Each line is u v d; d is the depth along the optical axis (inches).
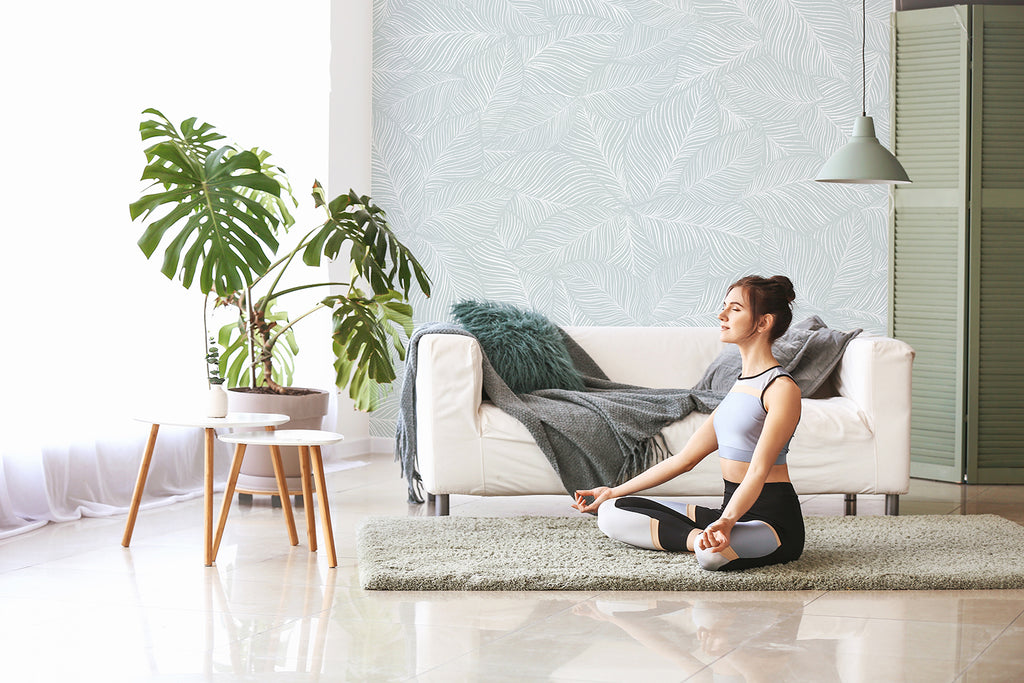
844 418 162.4
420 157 238.1
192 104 187.8
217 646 100.5
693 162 223.9
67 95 159.6
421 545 138.3
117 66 169.3
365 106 237.8
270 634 104.3
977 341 203.2
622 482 157.9
